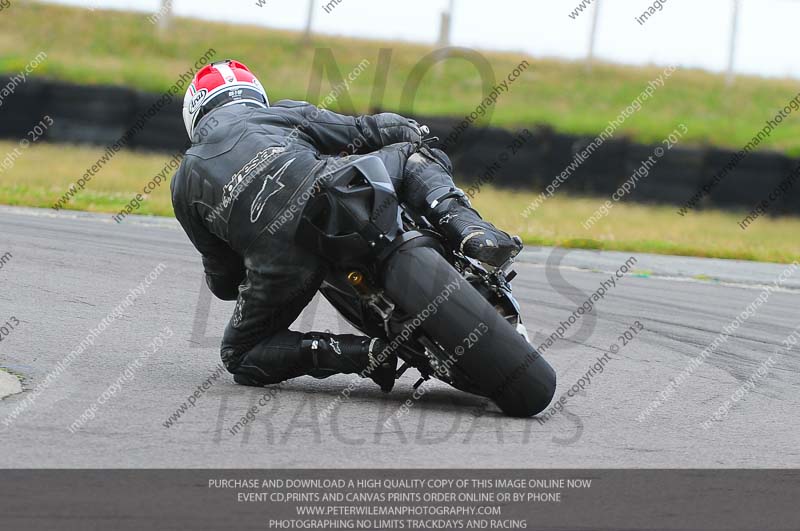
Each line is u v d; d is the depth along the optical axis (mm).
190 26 111125
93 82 87812
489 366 14430
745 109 99312
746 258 48031
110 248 32906
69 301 23672
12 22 103938
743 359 21609
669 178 63719
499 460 12688
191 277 28656
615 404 16578
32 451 12258
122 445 12727
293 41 108250
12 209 43406
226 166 15680
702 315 27906
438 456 12797
